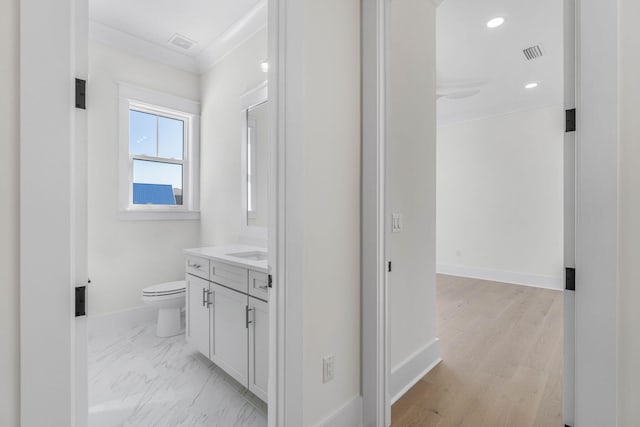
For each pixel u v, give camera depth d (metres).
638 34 0.93
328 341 1.43
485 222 5.04
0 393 0.65
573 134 1.04
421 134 2.15
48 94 0.70
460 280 4.96
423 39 2.17
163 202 3.24
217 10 2.54
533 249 4.61
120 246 2.96
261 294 1.68
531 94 4.15
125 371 2.17
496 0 2.36
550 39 2.88
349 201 1.54
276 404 1.26
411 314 2.06
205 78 3.33
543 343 2.65
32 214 0.68
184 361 2.32
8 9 0.66
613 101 0.95
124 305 2.98
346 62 1.52
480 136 5.09
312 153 1.35
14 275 0.66
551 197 4.46
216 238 3.19
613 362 0.96
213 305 2.07
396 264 1.90
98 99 2.83
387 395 1.61
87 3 0.76
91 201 2.81
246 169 2.79
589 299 0.99
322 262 1.40
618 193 0.95
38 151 0.68
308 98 1.33
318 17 1.38
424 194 2.19
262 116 2.64
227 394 1.90
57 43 0.71
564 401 1.06
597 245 0.98
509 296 4.07
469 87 3.90
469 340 2.71
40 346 0.69
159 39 2.95
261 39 2.64
